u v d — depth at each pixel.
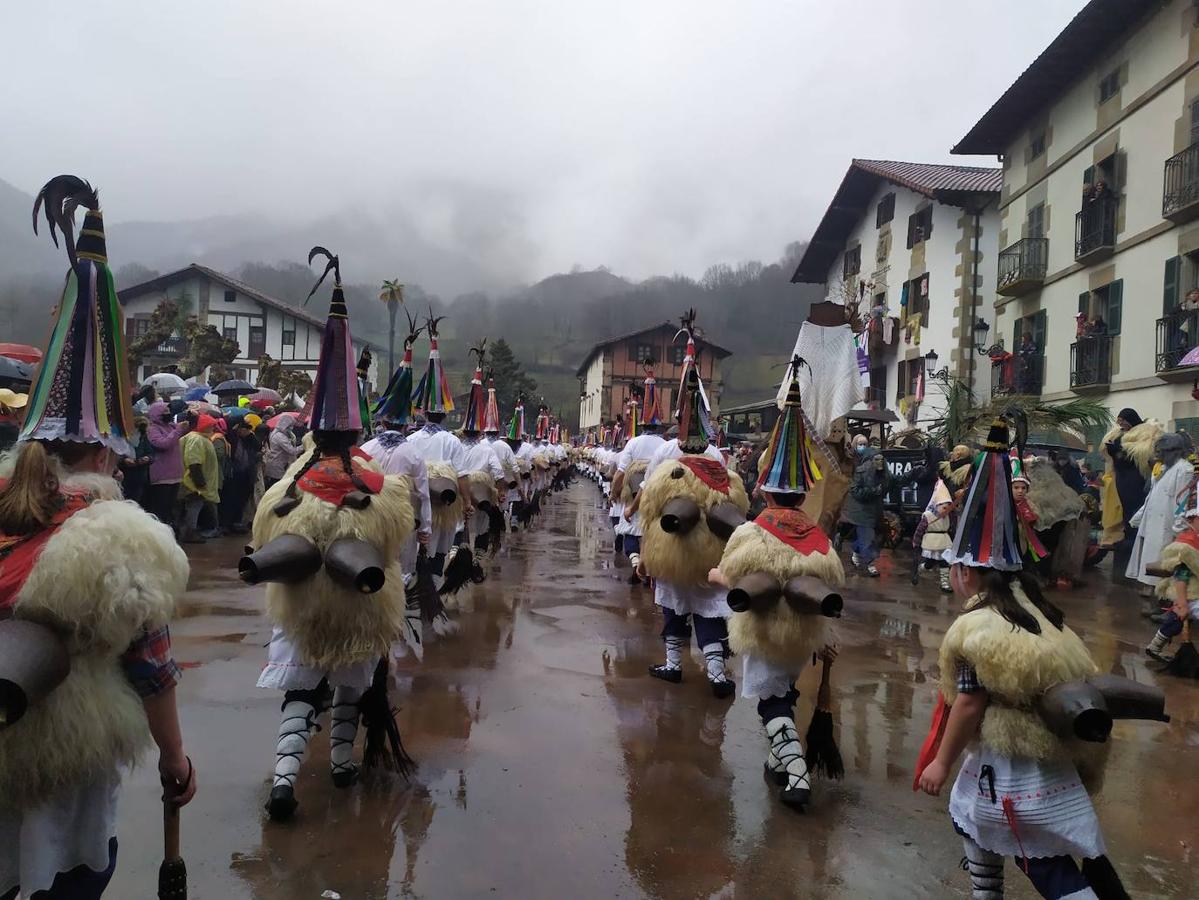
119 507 2.40
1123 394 18.48
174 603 2.44
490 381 13.55
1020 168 23.70
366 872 3.59
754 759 5.08
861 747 5.37
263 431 16.00
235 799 4.22
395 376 7.14
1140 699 2.86
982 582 3.12
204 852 3.69
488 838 3.94
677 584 6.29
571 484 43.09
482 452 11.71
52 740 2.20
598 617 8.84
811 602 4.33
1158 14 17.78
